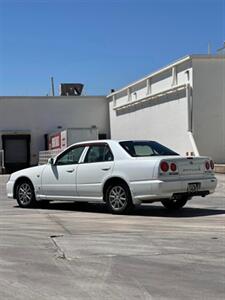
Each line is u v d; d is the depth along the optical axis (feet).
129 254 26.84
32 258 26.30
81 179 44.16
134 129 142.51
